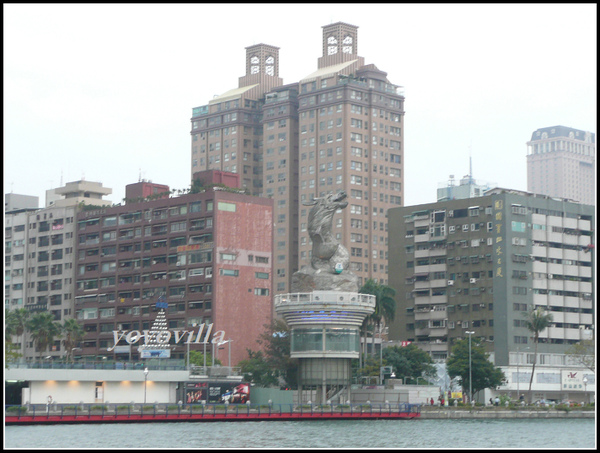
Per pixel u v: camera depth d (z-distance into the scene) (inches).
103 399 7514.8
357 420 7440.9
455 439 5782.5
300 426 6663.4
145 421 6850.4
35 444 5118.1
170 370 7805.1
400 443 5477.4
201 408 7150.6
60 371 7268.7
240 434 5856.3
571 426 7150.6
